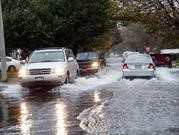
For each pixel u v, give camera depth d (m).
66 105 15.81
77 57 38.09
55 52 23.80
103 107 14.88
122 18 28.11
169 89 20.42
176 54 79.81
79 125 11.75
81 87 22.55
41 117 13.25
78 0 42.31
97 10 43.06
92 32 44.09
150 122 11.87
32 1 41.16
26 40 41.53
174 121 11.95
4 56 27.69
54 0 41.72
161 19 24.44
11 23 40.22
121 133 10.55
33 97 19.06
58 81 21.94
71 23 41.94
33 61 23.41
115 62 74.06
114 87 22.23
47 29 40.81
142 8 25.22
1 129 11.52
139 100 16.41
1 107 15.94
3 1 41.28
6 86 24.58
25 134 10.77
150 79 26.20
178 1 22.48
